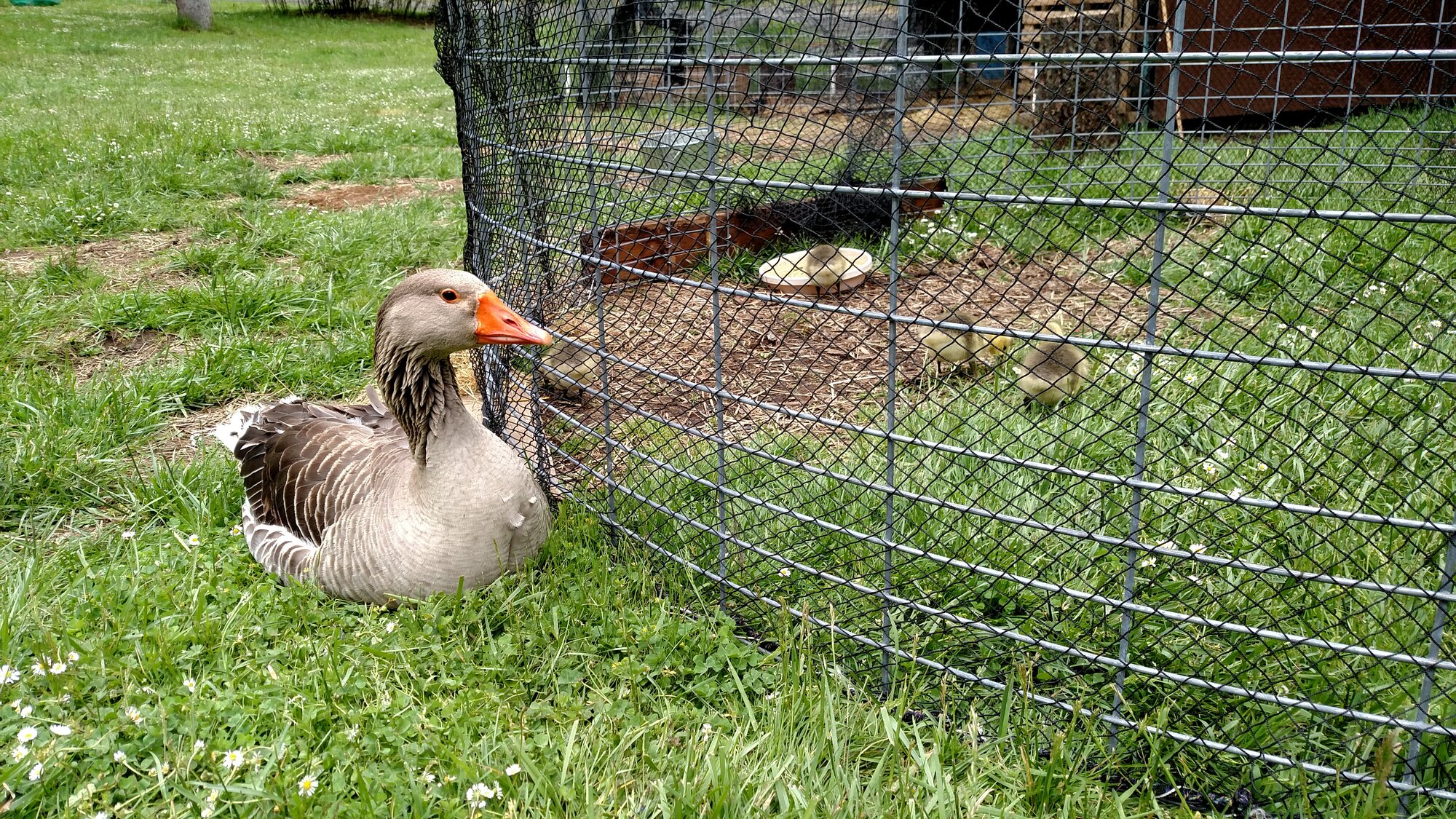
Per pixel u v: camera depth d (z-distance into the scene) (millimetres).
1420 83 2447
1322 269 1618
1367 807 674
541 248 1062
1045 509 1044
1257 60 589
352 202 2539
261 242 2070
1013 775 767
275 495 1059
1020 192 729
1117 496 1060
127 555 1057
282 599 964
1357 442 1132
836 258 1635
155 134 3125
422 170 2871
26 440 1259
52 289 1807
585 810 728
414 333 899
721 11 873
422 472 938
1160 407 1241
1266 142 2248
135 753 776
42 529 1131
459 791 749
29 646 888
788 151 983
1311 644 701
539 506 987
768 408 849
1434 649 667
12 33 6633
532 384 1149
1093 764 786
